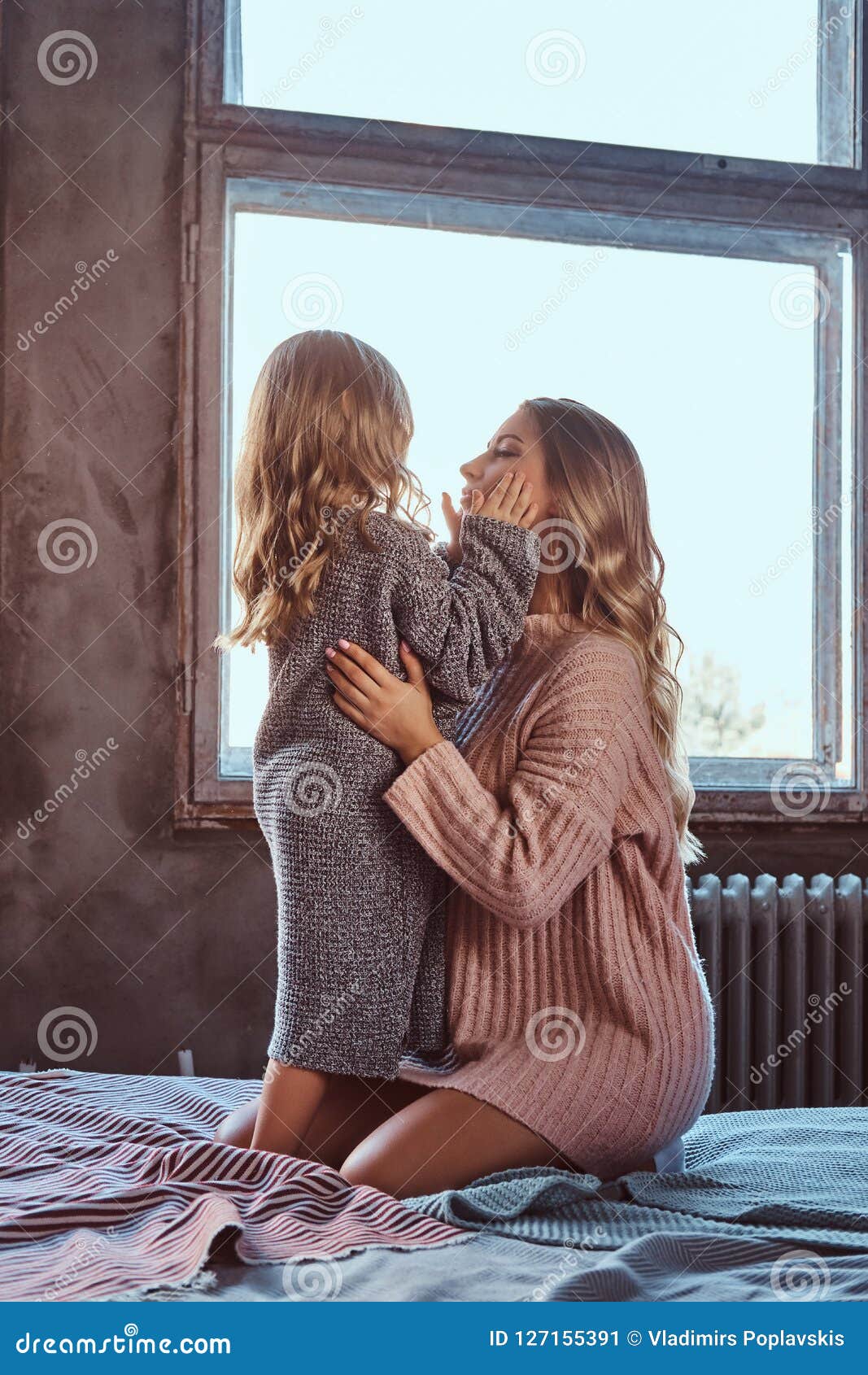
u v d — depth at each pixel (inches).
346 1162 46.5
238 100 100.0
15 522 93.4
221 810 94.3
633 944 49.8
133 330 95.5
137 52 96.6
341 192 100.5
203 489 95.9
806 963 100.7
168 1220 37.4
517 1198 42.2
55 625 93.5
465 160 101.0
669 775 56.1
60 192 95.1
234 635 52.6
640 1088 47.6
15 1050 91.4
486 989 50.3
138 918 93.1
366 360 51.7
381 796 48.3
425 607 48.6
